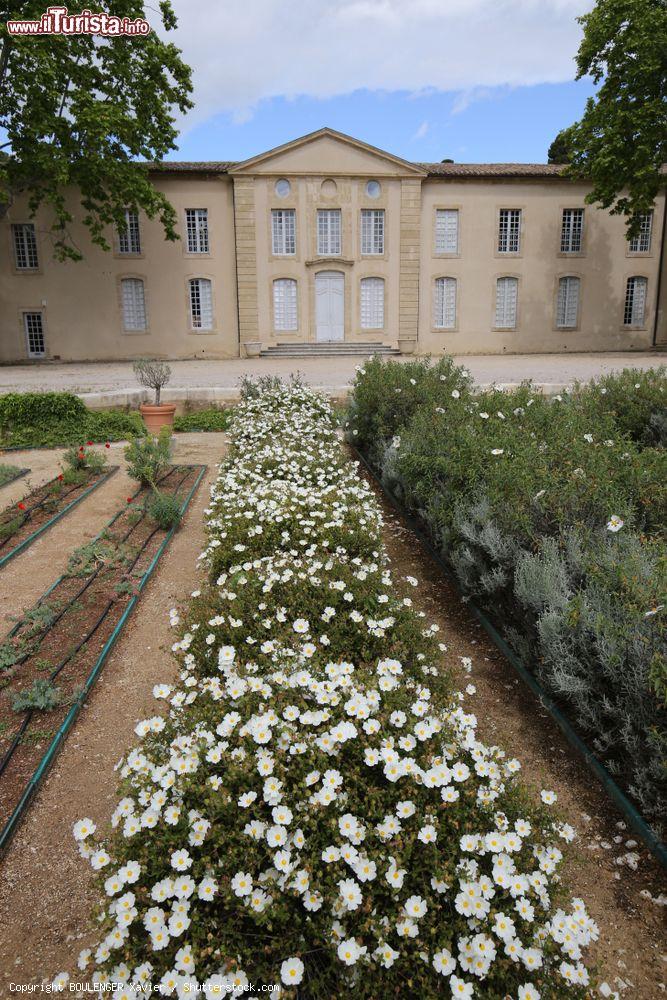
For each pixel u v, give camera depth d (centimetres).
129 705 350
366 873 178
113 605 458
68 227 2466
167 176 2477
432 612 454
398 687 253
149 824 191
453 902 185
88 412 1133
